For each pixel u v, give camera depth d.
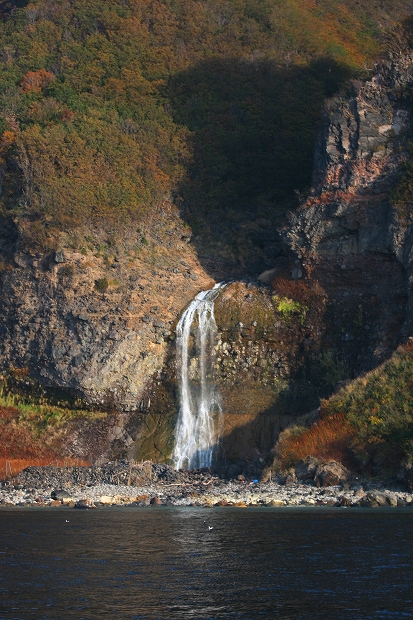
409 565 23.97
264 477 47.00
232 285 65.12
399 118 63.59
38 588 22.41
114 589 22.20
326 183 63.62
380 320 58.91
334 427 47.16
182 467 56.03
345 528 30.11
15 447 56.78
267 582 22.56
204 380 59.88
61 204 66.44
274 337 61.16
